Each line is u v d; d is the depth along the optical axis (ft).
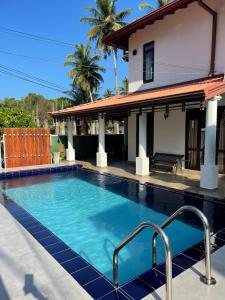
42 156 45.98
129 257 14.60
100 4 101.45
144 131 34.27
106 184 32.17
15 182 35.01
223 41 31.86
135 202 24.44
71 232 18.61
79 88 115.24
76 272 11.27
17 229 16.42
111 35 44.55
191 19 35.22
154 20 38.70
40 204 25.46
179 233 17.31
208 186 25.72
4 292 9.86
